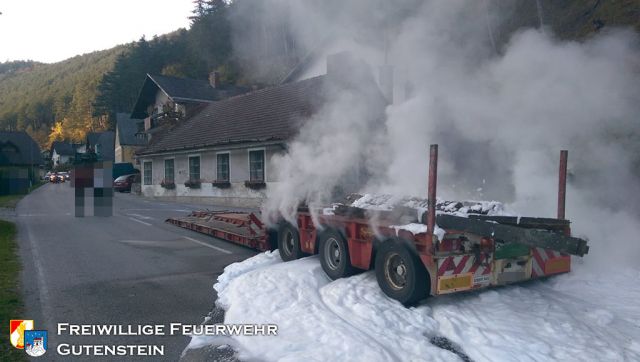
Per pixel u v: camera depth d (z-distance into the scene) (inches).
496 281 184.1
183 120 903.7
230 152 676.7
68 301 204.2
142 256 300.5
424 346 147.6
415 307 181.8
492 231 173.0
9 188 1064.8
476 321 167.0
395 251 184.7
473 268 178.5
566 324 161.9
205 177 734.5
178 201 801.6
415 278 176.9
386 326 164.2
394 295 186.1
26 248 324.2
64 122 3435.0
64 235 385.7
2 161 2021.4
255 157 629.0
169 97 979.9
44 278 241.8
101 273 254.2
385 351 142.1
